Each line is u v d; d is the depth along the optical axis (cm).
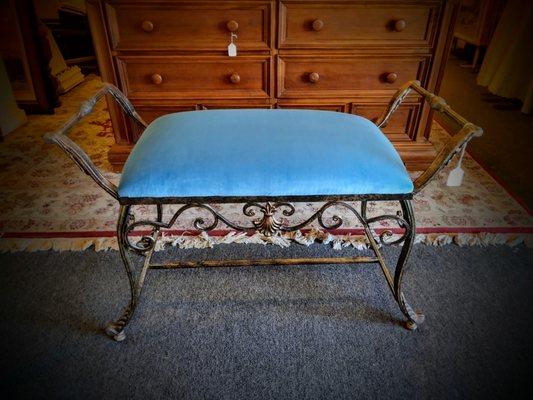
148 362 83
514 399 76
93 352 84
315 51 125
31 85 199
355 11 119
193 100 133
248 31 121
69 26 275
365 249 112
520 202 133
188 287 100
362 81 132
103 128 190
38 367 81
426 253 111
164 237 116
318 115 92
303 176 73
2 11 180
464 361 83
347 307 95
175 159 74
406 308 89
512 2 215
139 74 129
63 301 96
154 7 117
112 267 106
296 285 101
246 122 87
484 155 165
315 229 119
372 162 76
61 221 123
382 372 81
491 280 102
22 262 107
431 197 136
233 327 90
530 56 208
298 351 85
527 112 204
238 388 78
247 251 112
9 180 146
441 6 119
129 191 73
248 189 73
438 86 134
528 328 90
